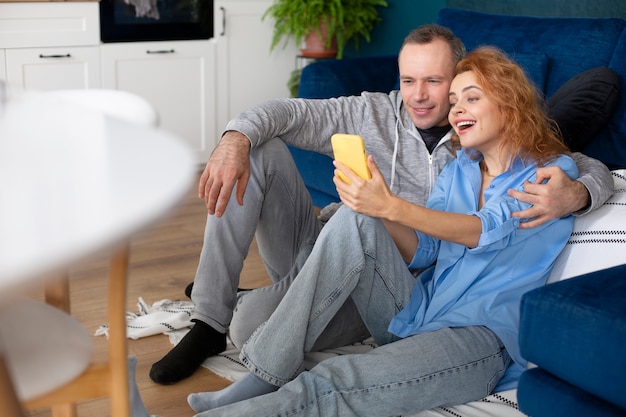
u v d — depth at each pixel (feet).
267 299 7.23
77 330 4.19
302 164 12.16
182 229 12.03
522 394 5.63
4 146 3.38
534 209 6.26
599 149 9.38
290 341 6.12
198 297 7.38
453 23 11.86
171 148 3.38
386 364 6.02
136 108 5.03
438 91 7.34
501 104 6.43
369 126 7.79
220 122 16.01
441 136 7.67
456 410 6.32
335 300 6.31
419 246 6.88
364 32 15.83
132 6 14.60
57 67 14.11
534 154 6.57
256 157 7.33
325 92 11.87
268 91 16.43
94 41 14.32
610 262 6.38
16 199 2.75
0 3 13.41
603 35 9.87
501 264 6.55
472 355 6.24
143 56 14.88
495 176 6.73
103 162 3.17
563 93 9.02
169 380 7.05
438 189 7.09
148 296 9.30
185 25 15.21
